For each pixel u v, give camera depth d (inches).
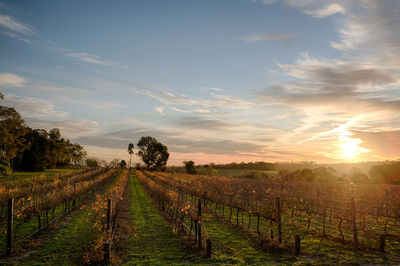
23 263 294.5
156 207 719.1
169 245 371.2
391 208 599.8
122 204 716.0
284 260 310.0
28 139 2546.8
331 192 859.4
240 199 868.6
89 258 296.4
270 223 398.9
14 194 687.7
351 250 349.7
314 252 339.0
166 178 1651.1
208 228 474.9
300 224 514.0
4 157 1631.4
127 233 432.5
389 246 371.6
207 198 868.0
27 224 477.1
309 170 1708.9
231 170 3629.4
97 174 1876.2
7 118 1633.9
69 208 639.1
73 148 3929.6
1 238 386.3
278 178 1743.4
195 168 2834.6
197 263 299.0
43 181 1162.6
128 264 294.0
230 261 306.0
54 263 296.0
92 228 457.4
